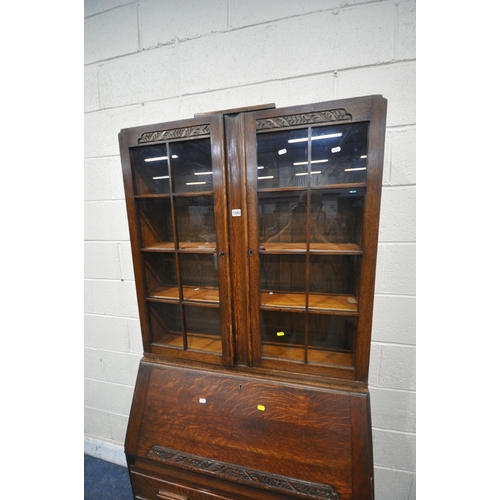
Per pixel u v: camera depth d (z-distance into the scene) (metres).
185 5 0.89
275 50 0.84
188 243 0.84
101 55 1.00
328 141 0.68
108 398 1.27
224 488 0.69
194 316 0.89
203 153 0.77
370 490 0.58
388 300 0.87
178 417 0.74
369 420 0.63
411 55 0.75
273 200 0.75
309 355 0.74
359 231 0.69
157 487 0.76
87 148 1.09
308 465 0.62
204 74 0.91
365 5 0.76
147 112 1.00
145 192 0.82
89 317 1.23
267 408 0.68
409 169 0.79
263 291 0.79
